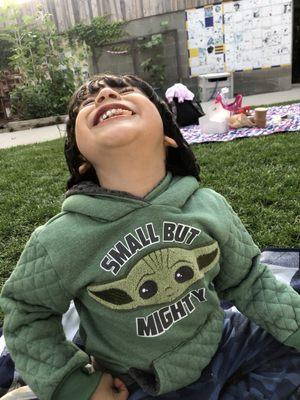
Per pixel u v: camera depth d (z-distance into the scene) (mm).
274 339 1387
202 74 9453
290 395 1243
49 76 8977
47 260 1093
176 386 1187
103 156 1087
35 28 8969
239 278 1312
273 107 6582
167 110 1244
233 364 1324
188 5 9047
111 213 1074
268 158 3908
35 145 6184
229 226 1242
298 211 2740
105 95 1096
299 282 1836
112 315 1116
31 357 1142
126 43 9641
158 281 1097
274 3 8656
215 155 4211
